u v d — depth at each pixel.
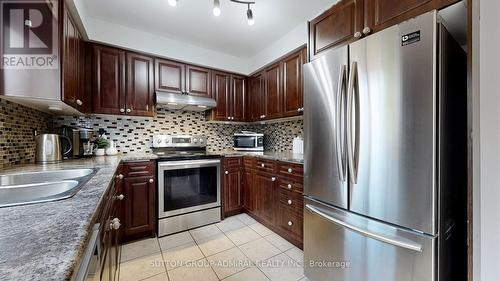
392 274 1.09
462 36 1.25
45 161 1.74
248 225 2.55
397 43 1.05
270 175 2.39
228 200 2.78
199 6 1.96
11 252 0.43
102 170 1.36
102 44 2.24
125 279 1.58
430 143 0.95
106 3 1.91
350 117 1.21
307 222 1.58
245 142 3.18
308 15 2.10
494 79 0.78
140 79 2.46
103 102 2.25
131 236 2.17
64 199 0.76
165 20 2.20
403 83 1.03
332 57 1.37
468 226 0.85
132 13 2.07
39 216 0.61
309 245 1.57
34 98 1.38
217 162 2.66
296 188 2.04
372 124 1.14
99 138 2.46
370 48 1.16
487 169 0.80
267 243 2.13
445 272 1.01
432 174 0.95
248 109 3.30
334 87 1.35
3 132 1.44
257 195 2.62
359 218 1.22
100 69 2.23
